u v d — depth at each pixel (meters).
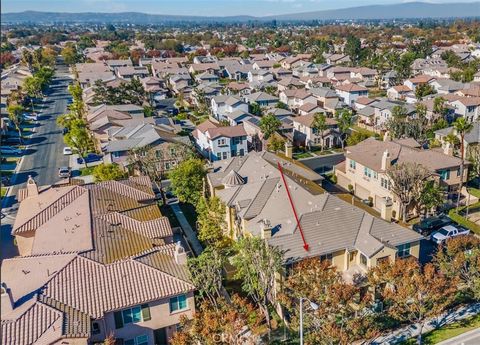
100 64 187.75
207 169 64.88
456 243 38.44
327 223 41.59
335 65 188.00
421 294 32.66
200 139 91.31
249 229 44.03
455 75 144.88
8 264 38.38
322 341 30.27
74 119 100.19
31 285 33.41
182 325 32.59
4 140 102.12
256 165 57.12
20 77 172.50
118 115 102.44
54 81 191.50
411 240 40.53
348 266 40.28
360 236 40.66
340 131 93.25
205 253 38.00
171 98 151.12
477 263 35.69
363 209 47.50
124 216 46.41
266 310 36.56
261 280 36.69
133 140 82.00
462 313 38.69
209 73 171.88
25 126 116.75
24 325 28.91
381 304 37.50
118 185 55.16
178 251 37.41
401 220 56.91
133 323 33.91
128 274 34.91
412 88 133.38
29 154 93.75
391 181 56.78
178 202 65.81
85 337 29.03
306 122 94.19
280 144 82.62
